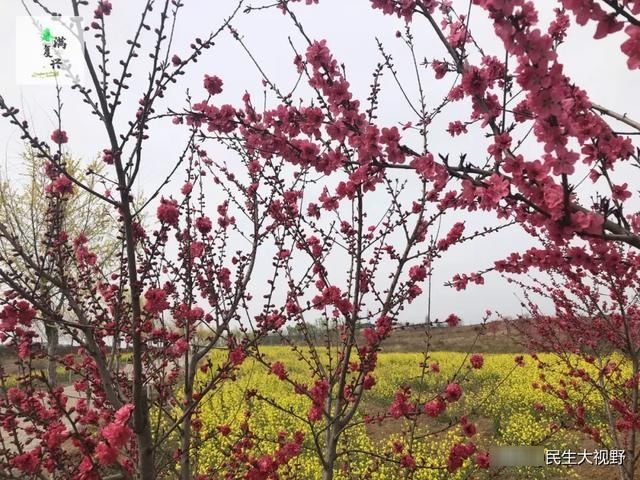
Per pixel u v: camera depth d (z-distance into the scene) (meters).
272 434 9.12
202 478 3.90
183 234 3.65
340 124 2.67
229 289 4.11
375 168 2.69
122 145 2.43
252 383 14.14
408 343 27.05
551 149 1.97
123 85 2.41
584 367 8.34
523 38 1.86
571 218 1.99
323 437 8.57
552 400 10.76
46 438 2.71
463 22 2.76
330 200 3.67
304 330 3.88
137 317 2.45
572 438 8.85
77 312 2.93
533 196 2.07
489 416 10.84
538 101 1.91
